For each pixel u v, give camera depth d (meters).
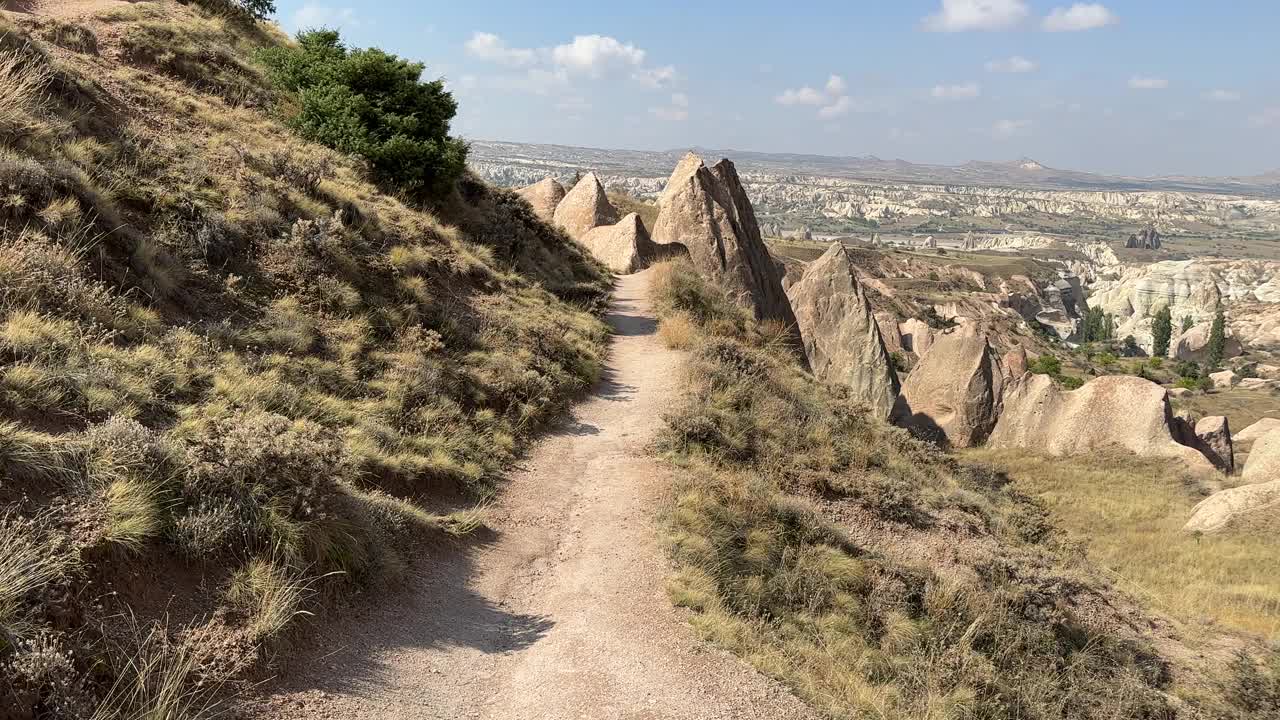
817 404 17.95
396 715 5.27
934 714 7.46
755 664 6.95
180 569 5.62
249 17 24.59
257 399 8.66
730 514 10.18
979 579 11.45
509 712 5.66
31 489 5.25
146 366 7.96
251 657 5.17
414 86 19.84
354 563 6.72
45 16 16.48
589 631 7.00
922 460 18.81
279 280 11.54
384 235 14.98
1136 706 9.41
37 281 7.84
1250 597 15.99
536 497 10.21
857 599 9.59
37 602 4.50
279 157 14.70
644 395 15.11
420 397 11.11
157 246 10.10
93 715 4.23
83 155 10.59
